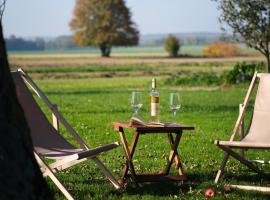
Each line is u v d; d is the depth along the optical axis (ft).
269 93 25.20
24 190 13.43
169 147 33.53
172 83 91.35
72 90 88.28
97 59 244.83
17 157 13.47
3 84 13.50
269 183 24.04
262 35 68.13
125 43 343.26
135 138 23.35
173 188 22.98
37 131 23.39
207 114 50.83
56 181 20.15
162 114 51.29
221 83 86.28
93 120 47.32
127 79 116.16
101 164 22.16
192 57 249.75
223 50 250.37
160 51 402.11
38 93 23.76
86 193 22.20
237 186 22.68
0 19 13.53
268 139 24.11
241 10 68.18
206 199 21.11
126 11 343.67
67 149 22.81
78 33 344.49
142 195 21.89
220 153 31.30
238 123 24.17
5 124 13.42
